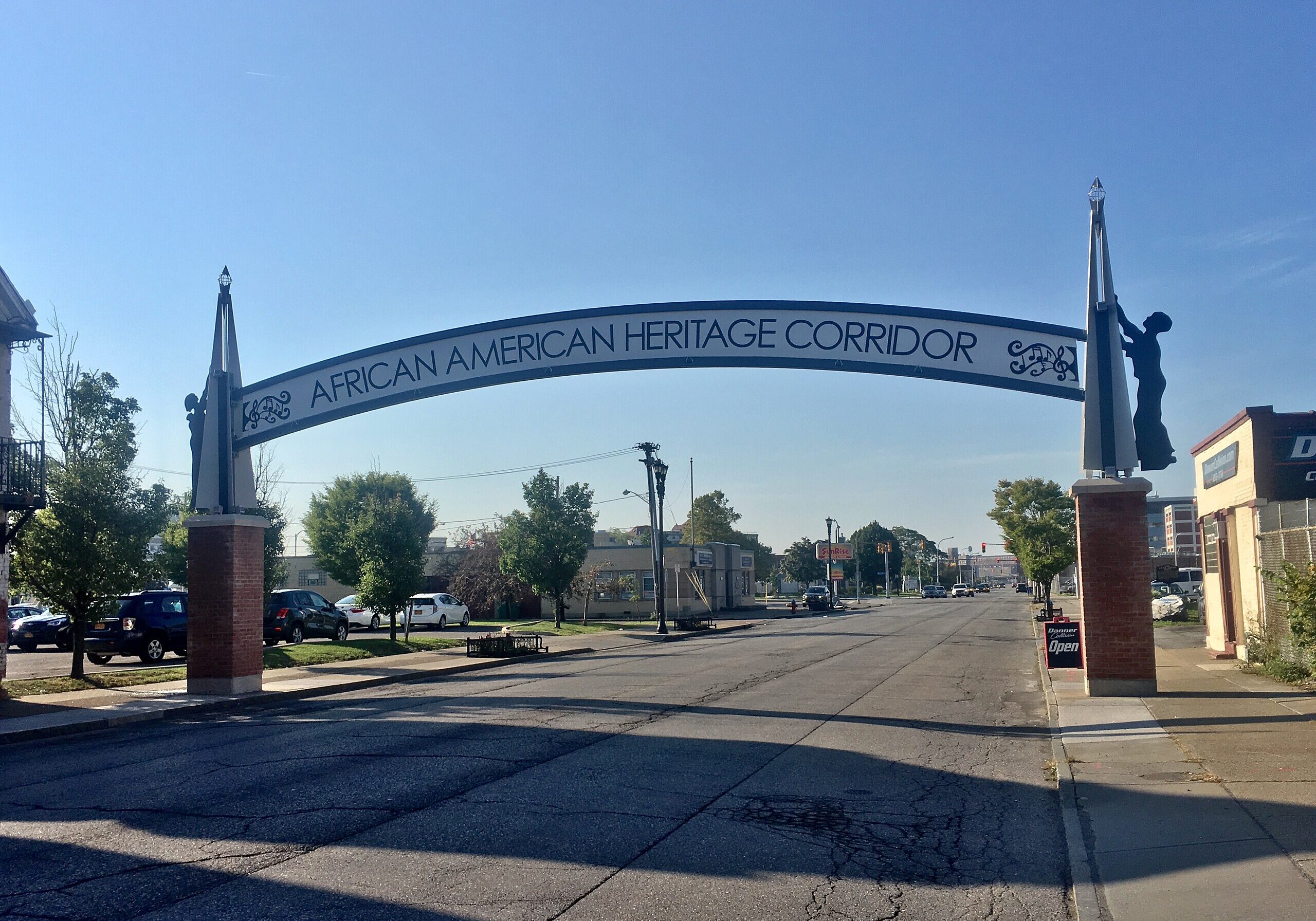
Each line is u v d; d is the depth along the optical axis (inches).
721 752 444.5
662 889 248.7
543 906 234.8
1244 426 705.0
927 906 238.8
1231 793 332.2
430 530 1787.6
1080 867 264.8
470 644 1135.6
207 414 751.7
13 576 777.6
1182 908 228.7
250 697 705.0
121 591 804.6
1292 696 557.0
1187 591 2012.8
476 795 357.1
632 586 2106.3
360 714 608.7
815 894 246.5
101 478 792.3
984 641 1235.9
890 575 5369.1
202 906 235.6
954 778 390.3
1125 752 419.8
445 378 737.6
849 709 589.3
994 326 633.6
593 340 707.4
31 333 708.7
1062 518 1684.3
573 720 547.2
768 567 4594.0
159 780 400.8
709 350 684.7
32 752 503.8
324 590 2309.3
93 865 270.4
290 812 333.7
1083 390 612.1
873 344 656.4
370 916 227.8
